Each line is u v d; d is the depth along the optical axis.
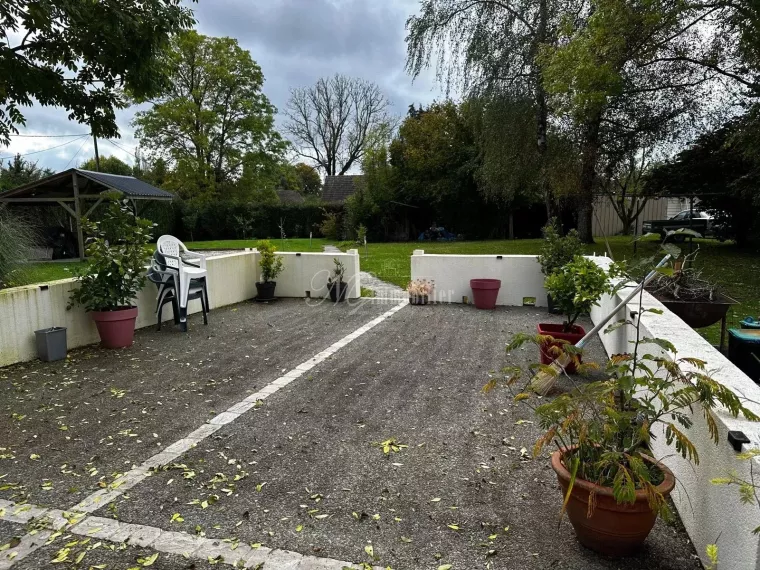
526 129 12.33
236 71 26.05
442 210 20.44
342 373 4.46
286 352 5.18
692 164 12.66
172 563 1.98
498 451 2.93
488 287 7.23
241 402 3.78
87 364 4.79
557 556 1.99
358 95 35.00
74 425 3.38
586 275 4.32
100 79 6.86
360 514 2.30
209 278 7.46
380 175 21.22
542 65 10.87
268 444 3.07
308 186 46.25
